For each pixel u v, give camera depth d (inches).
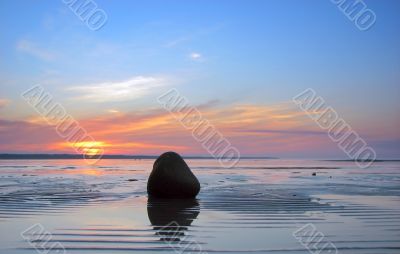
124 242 282.4
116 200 500.7
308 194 566.9
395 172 1216.8
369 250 267.0
